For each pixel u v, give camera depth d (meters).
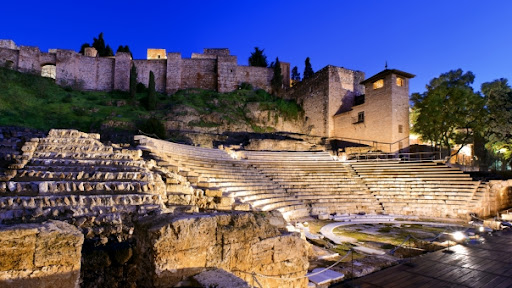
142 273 4.82
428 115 29.69
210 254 5.03
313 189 21.17
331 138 38.12
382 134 31.27
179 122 34.97
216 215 5.37
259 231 5.94
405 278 8.06
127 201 8.28
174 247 4.57
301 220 17.08
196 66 51.44
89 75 46.97
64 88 42.56
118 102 39.16
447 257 9.89
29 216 6.97
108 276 5.41
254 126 41.34
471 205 19.36
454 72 31.03
